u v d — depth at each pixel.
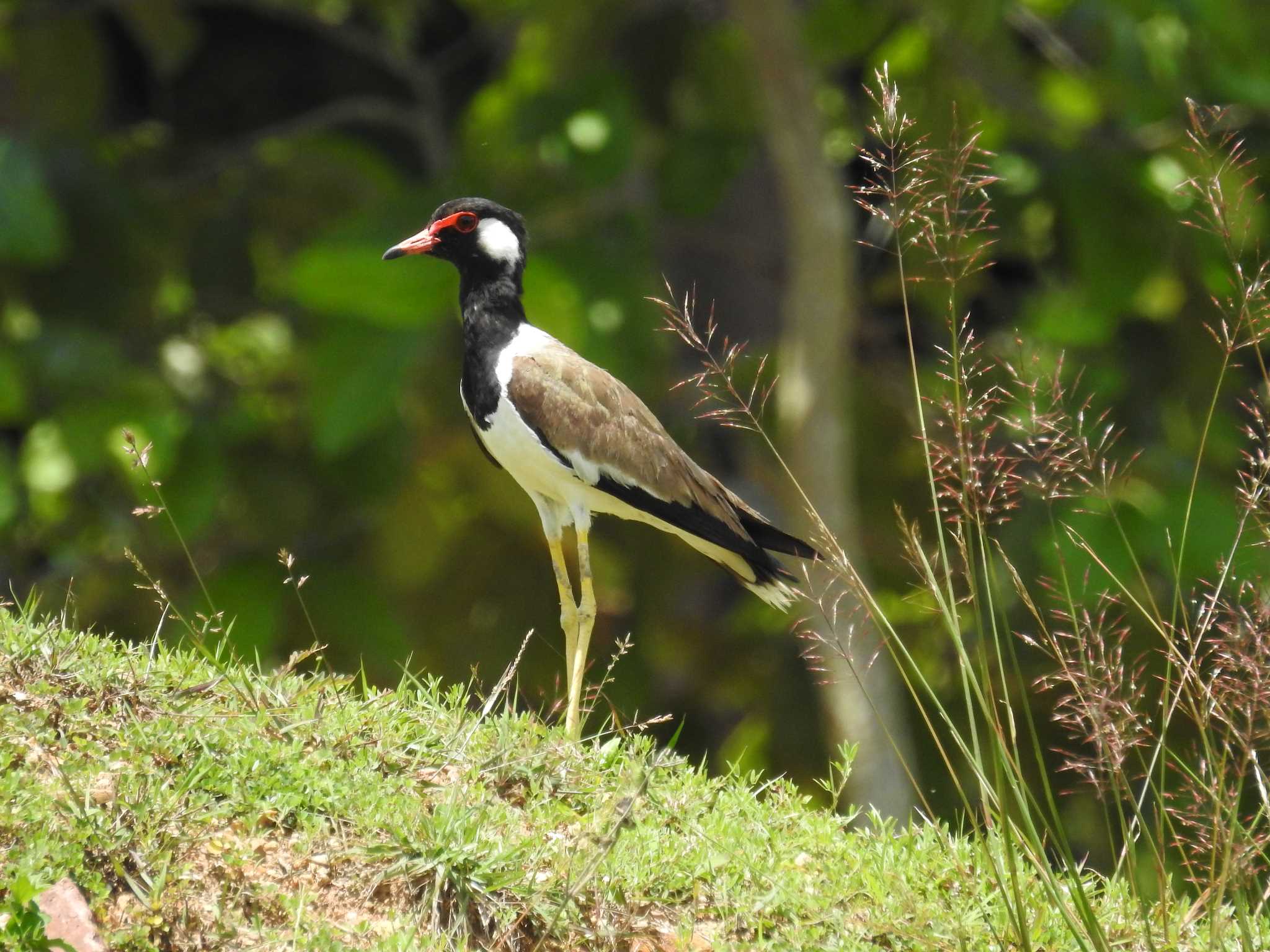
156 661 6.85
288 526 17.12
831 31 17.09
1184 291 16.66
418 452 17.95
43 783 5.75
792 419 15.50
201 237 18.70
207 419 17.02
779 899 6.05
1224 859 5.82
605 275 15.54
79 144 17.47
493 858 5.83
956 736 5.91
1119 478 14.63
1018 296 18.44
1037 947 6.05
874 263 18.88
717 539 8.90
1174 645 6.14
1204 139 6.77
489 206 8.99
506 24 18.77
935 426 17.31
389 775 6.40
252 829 5.80
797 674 17.80
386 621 16.45
